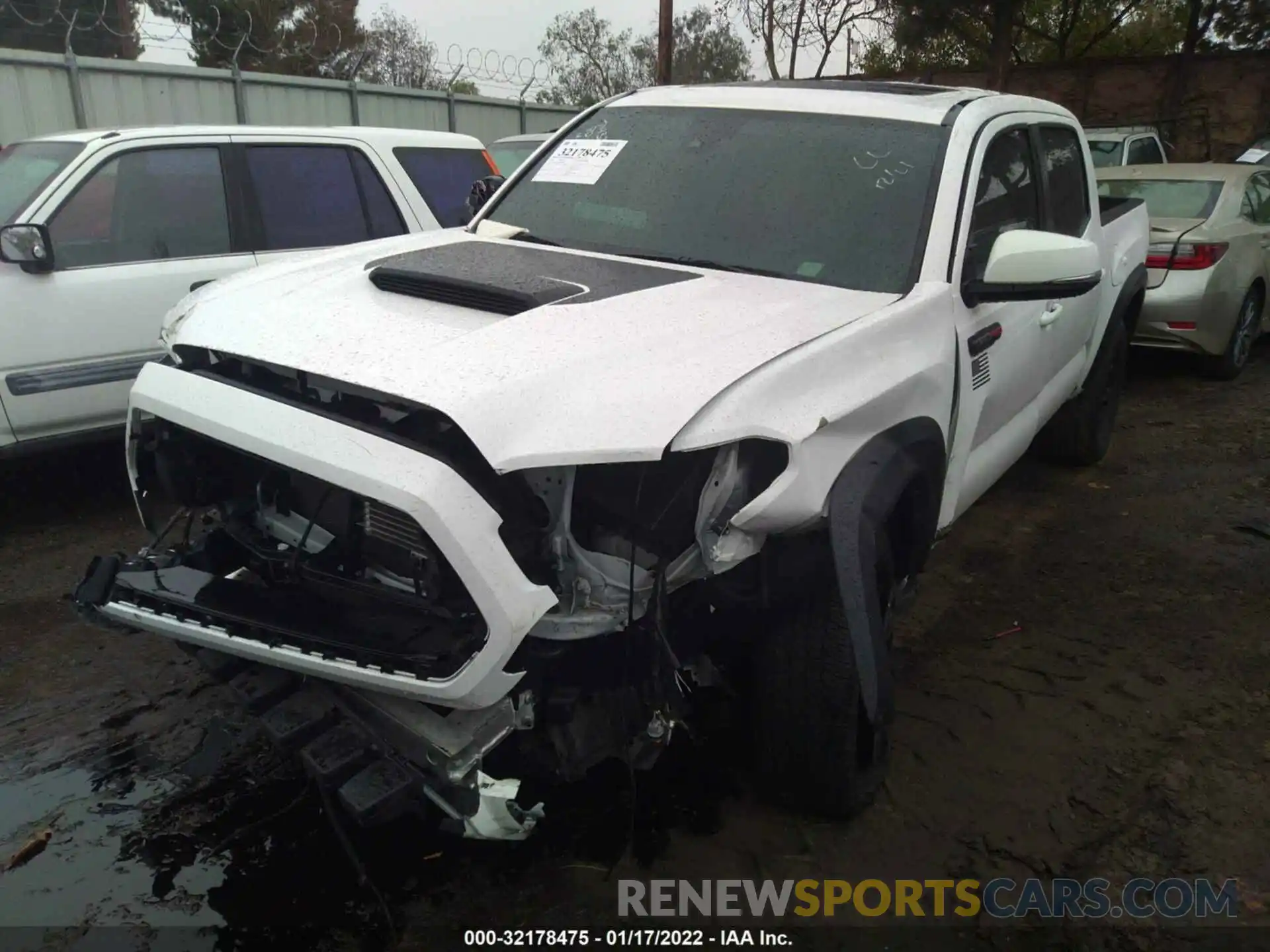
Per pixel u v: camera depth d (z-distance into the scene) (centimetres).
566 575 239
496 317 270
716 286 308
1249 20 2005
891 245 331
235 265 538
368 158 605
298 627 240
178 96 1283
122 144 511
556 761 259
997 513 549
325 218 582
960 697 369
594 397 235
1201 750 339
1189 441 674
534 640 238
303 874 274
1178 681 382
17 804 298
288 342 261
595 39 2708
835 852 289
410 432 237
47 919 256
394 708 239
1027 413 446
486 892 270
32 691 356
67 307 479
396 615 239
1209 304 759
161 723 339
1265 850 292
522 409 230
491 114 1702
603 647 252
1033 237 325
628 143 394
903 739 342
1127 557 494
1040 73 2192
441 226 632
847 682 271
